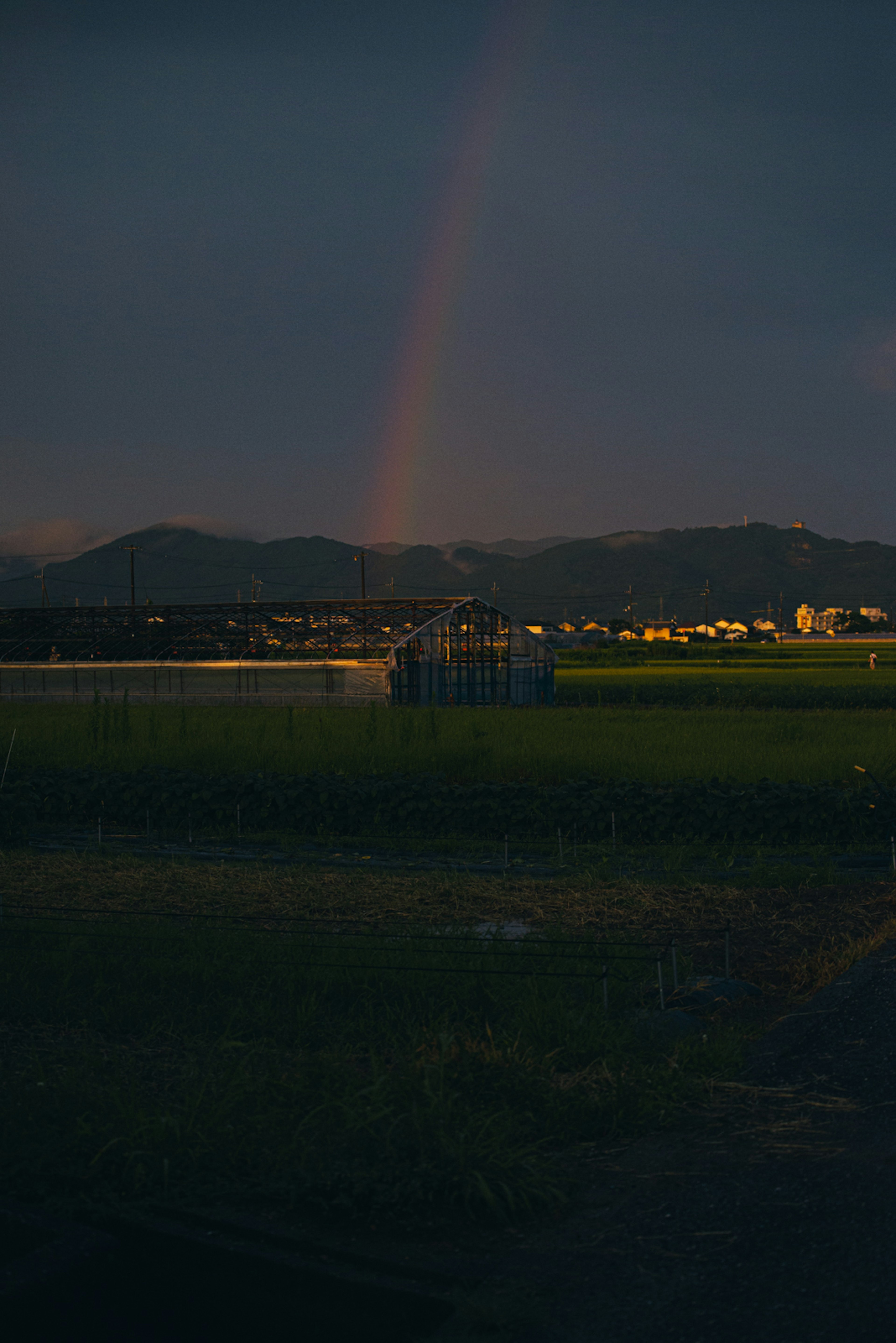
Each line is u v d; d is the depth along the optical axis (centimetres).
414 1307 374
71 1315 389
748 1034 677
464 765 1956
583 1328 349
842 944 918
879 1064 596
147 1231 422
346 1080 544
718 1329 346
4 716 3325
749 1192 445
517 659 5222
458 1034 636
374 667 5059
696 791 1573
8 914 998
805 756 1955
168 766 2030
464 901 1102
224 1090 537
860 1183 448
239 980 752
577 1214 432
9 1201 436
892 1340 334
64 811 1814
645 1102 528
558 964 783
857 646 13625
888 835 1502
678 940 946
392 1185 441
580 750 2105
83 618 5938
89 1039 654
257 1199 443
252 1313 402
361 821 1678
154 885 1191
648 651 10581
